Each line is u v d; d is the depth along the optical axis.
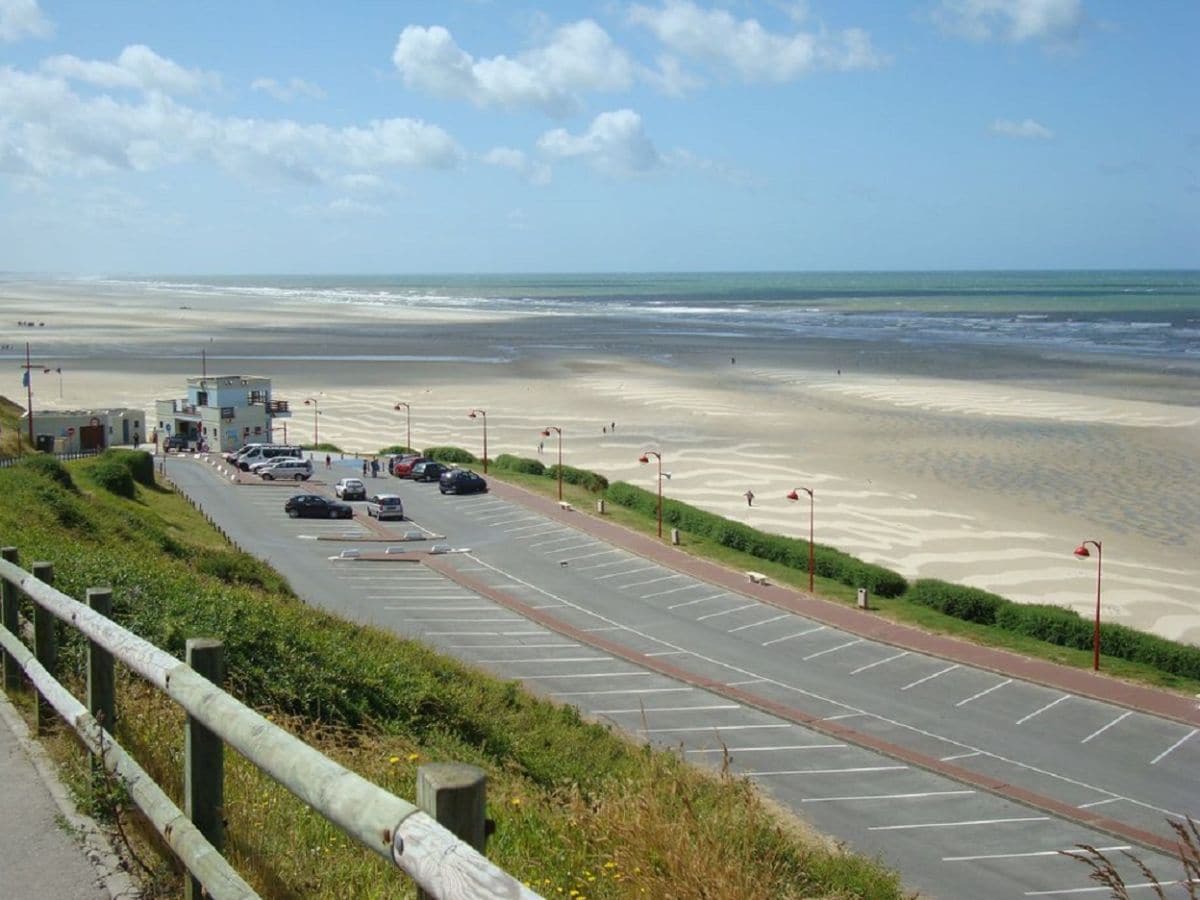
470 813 3.83
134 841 6.90
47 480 39.69
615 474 79.19
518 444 91.44
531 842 9.05
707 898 7.73
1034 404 108.69
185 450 84.94
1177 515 66.62
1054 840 24.95
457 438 94.88
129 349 168.50
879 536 62.34
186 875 5.77
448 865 3.54
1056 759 30.34
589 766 19.86
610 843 8.48
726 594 47.75
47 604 8.64
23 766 8.23
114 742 7.14
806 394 117.81
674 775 12.53
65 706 7.91
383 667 18.42
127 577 16.56
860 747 30.89
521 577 49.94
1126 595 51.69
